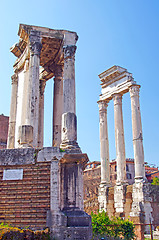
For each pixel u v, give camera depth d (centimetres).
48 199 1256
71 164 1360
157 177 6706
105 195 3847
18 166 1334
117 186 3688
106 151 4138
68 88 1588
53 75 2298
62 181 1338
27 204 1265
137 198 3328
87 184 7812
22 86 1917
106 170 4041
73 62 1675
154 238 2686
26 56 1822
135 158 3553
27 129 1471
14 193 1292
